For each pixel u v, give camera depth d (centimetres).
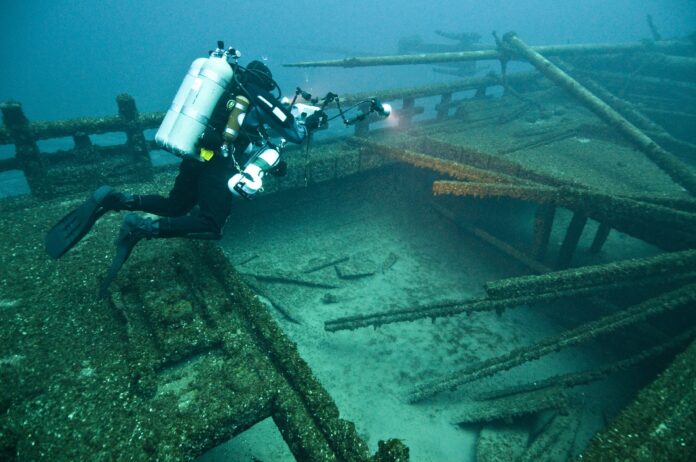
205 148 207
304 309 516
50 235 226
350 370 437
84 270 278
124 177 441
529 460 332
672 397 214
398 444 171
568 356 466
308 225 651
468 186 473
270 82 226
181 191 241
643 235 440
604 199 416
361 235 672
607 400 404
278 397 208
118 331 234
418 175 724
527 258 554
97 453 172
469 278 596
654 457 183
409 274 598
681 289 361
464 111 841
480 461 341
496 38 936
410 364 450
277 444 348
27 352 214
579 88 689
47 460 168
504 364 376
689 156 666
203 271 290
